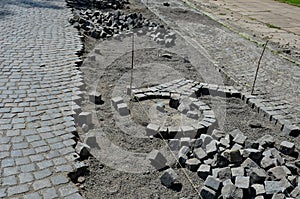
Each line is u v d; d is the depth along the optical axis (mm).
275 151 4387
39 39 8148
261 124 5387
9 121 4617
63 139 4344
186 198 3617
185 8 14055
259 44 9789
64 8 11539
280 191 3566
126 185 3752
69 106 5152
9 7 10977
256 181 3775
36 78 6012
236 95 6285
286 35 11406
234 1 17484
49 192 3455
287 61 8609
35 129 4496
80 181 3723
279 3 17953
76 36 8664
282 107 5895
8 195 3354
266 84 6961
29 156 3957
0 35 8117
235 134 4785
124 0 13984
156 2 14656
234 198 3459
